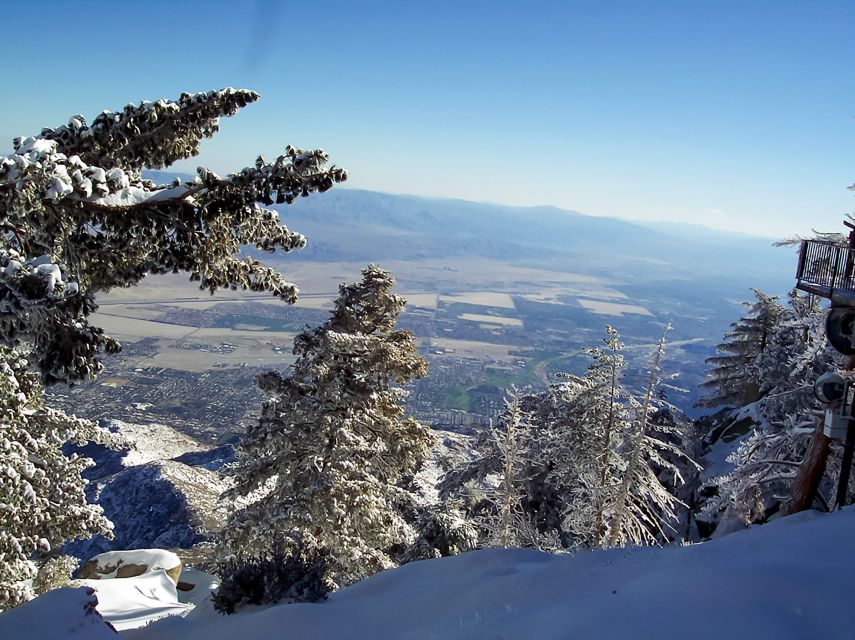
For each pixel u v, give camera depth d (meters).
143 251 10.88
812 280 13.29
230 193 10.05
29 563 15.23
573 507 22.75
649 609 6.27
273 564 9.64
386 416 18.78
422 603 8.38
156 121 10.95
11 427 14.21
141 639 8.59
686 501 31.09
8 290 7.89
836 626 5.53
